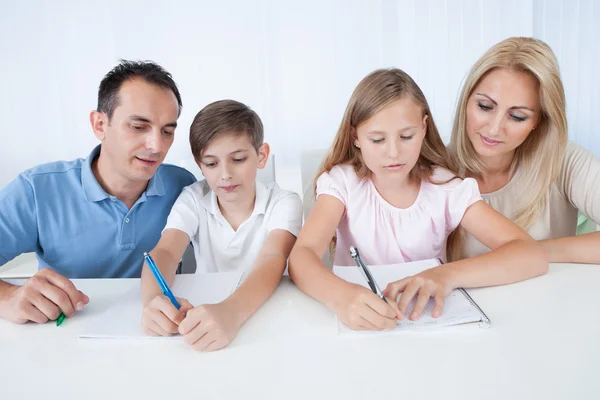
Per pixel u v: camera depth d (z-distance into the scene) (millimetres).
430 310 729
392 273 871
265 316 740
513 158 1183
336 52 2545
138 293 831
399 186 1078
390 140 927
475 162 1154
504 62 1023
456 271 798
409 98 926
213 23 2490
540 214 1195
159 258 922
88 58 2496
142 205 1158
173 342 669
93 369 610
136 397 550
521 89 1015
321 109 2590
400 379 565
